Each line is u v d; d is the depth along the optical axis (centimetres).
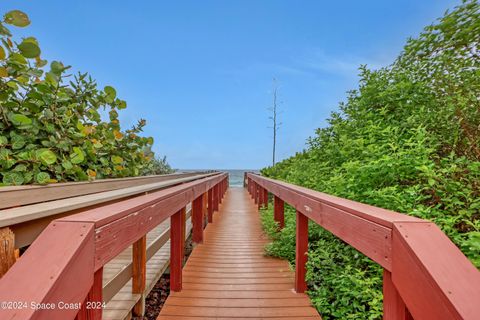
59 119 211
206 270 268
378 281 161
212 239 387
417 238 82
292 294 217
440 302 67
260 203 656
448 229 142
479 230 134
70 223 82
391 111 293
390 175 196
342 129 341
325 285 202
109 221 93
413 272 78
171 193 188
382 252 96
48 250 72
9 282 62
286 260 296
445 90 243
